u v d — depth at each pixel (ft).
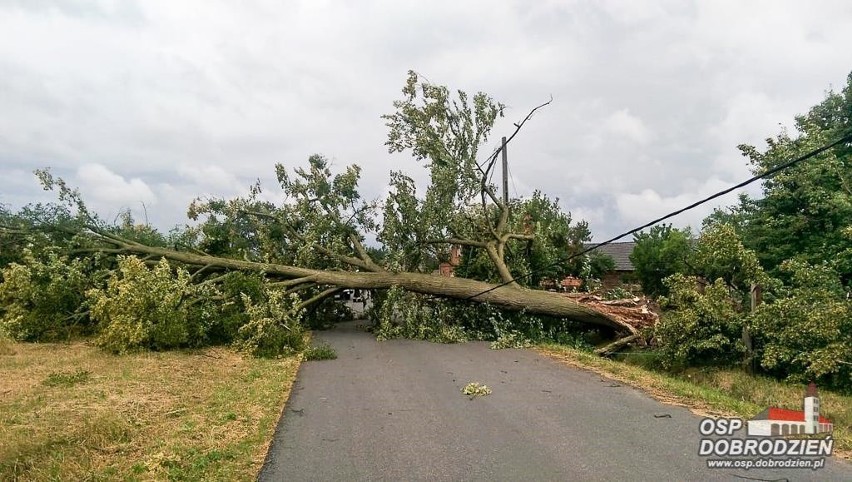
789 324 34.63
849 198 43.62
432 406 24.90
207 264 49.75
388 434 20.65
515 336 46.26
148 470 16.62
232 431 20.72
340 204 55.88
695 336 38.91
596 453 18.33
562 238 62.23
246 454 18.28
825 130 49.44
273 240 55.47
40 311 41.16
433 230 53.93
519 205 62.08
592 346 49.73
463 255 60.23
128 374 30.12
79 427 20.02
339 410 24.25
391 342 47.47
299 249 53.88
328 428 21.44
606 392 27.55
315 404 25.36
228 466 17.24
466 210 55.42
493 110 52.54
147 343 38.73
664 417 22.74
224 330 42.68
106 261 48.65
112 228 51.90
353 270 56.13
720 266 40.16
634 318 47.78
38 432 19.34
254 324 39.81
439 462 17.67
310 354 38.58
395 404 25.32
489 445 19.29
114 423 20.21
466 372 33.30
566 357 38.88
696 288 41.32
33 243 46.01
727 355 39.47
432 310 51.67
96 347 39.27
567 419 22.52
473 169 52.37
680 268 65.16
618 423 21.88
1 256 47.09
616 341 46.88
